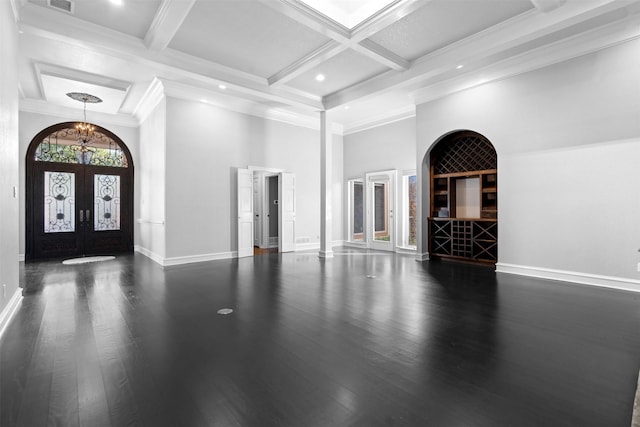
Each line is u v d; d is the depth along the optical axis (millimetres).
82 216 7586
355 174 9078
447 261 6570
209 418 1671
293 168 8273
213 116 6840
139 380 2047
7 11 3162
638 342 2627
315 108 7016
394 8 3723
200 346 2561
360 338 2717
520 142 5113
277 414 1705
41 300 3811
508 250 5301
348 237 9336
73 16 3949
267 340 2680
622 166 4176
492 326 2982
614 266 4258
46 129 7086
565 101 4629
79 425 1609
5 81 3090
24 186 6879
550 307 3535
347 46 4559
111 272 5500
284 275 5289
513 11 3951
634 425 1423
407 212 7910
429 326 2990
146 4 3740
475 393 1906
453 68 5262
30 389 1931
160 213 6395
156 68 5016
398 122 7914
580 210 4523
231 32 4371
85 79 5703
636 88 4051
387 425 1616
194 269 5789
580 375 2115
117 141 7988
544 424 1623
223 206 7004
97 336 2750
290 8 3686
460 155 6500
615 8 3500
